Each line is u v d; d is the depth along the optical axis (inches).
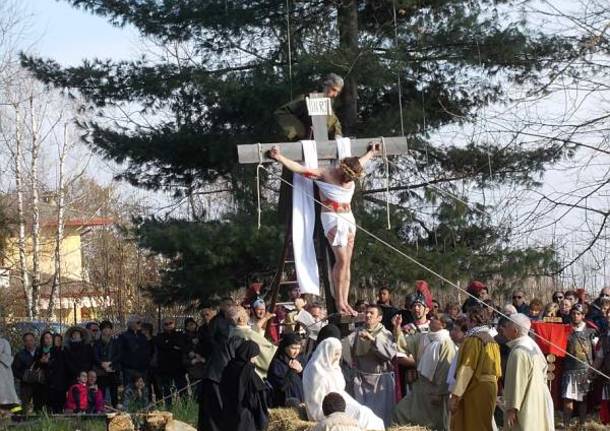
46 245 1708.9
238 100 861.8
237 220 872.9
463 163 903.7
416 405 537.0
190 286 891.4
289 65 825.5
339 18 896.3
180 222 922.7
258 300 546.9
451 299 898.7
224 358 471.2
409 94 913.5
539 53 830.5
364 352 534.9
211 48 945.5
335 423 368.8
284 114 517.0
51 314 1435.8
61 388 765.9
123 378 792.3
